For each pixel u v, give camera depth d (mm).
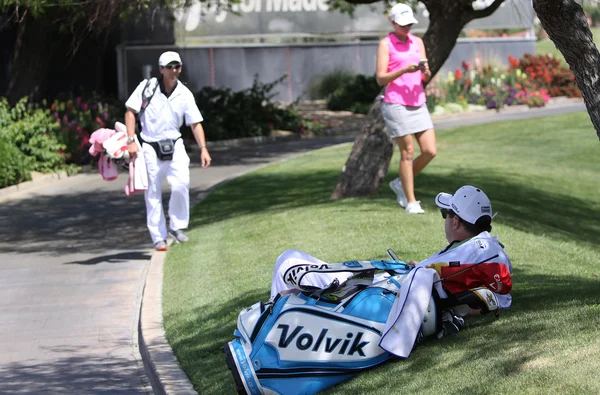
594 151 26266
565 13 5820
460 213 6242
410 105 11711
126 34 34844
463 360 5367
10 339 8641
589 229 16406
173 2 19250
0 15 25453
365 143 14539
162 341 7828
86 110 26906
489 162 23609
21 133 22422
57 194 19719
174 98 11430
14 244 14156
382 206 12820
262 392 5406
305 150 27344
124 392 6984
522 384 4777
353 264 5809
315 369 5418
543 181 21344
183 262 11047
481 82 39656
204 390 6230
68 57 33969
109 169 12008
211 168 23359
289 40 40406
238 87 39125
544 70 42719
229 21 38594
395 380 5262
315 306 5516
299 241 10891
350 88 38250
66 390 7027
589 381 4629
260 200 16266
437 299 5871
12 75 27406
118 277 11305
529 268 9055
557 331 5590
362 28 39938
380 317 5559
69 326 9070
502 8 40969
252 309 5637
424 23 39812
